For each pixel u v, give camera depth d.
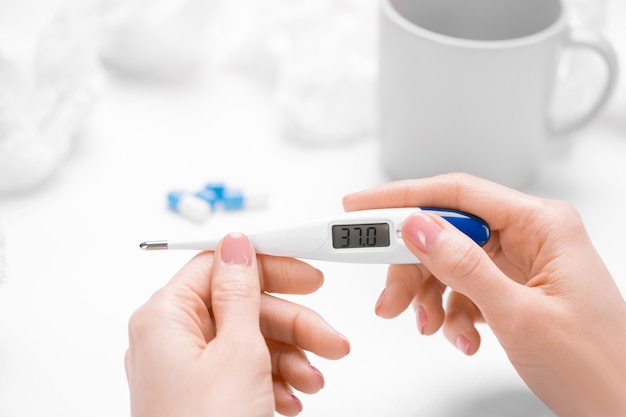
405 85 0.63
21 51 0.67
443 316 0.58
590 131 0.72
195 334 0.50
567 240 0.54
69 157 0.69
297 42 0.71
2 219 0.64
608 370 0.52
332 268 0.62
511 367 0.57
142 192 0.67
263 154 0.69
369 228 0.53
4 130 0.64
